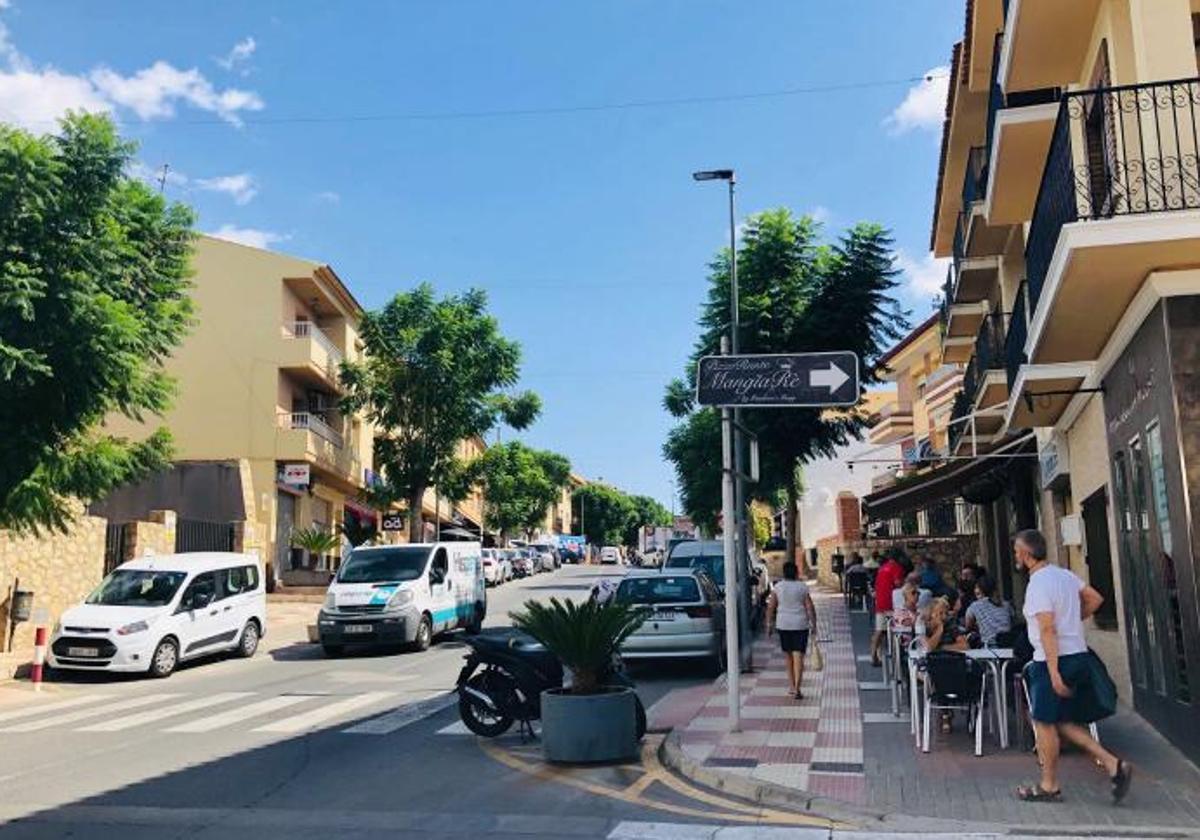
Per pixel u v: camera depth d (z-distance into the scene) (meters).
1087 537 13.18
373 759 9.69
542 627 9.60
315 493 38.47
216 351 34.03
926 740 9.16
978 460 18.17
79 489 17.27
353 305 39.16
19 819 7.45
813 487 46.12
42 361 15.20
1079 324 9.87
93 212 15.88
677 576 16.22
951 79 18.86
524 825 7.18
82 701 14.32
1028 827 6.73
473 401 36.31
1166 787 7.68
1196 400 8.19
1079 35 11.14
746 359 10.23
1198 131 8.78
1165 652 9.22
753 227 23.06
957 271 21.31
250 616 19.73
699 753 9.30
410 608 19.72
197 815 7.53
